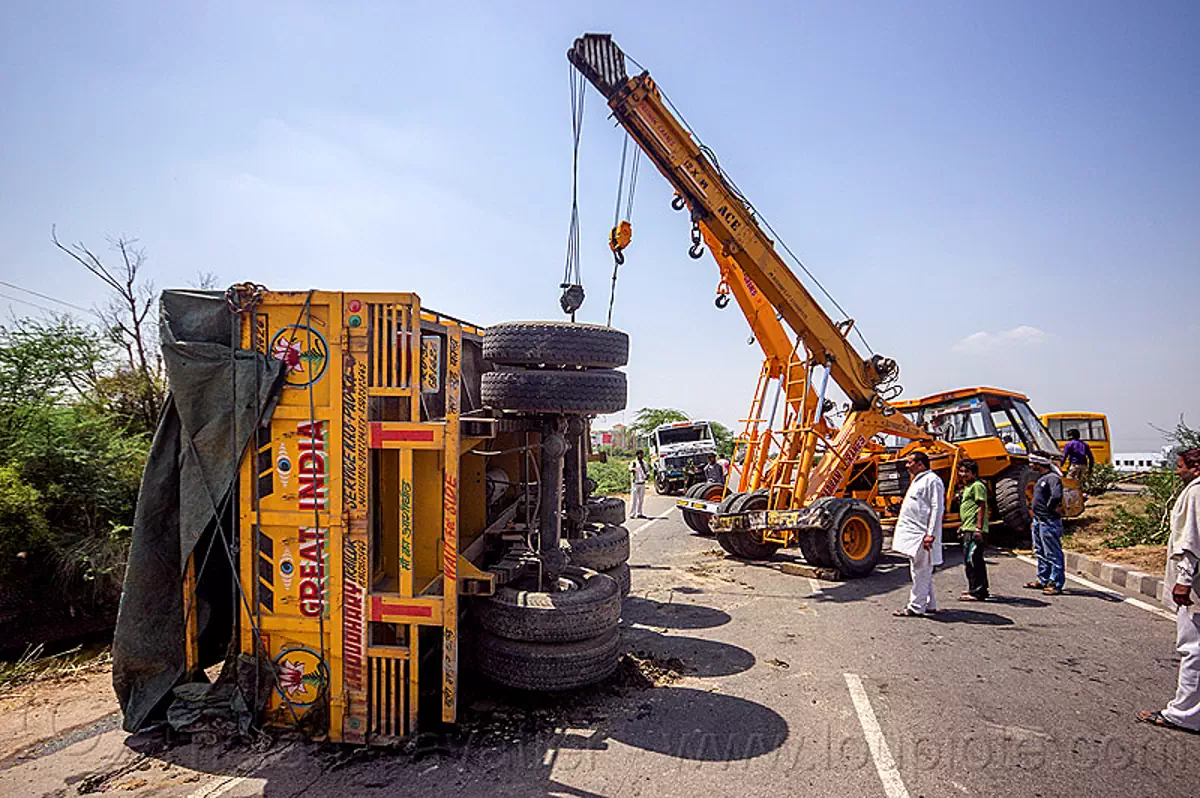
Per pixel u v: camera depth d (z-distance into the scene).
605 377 5.14
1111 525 12.51
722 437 42.94
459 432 4.52
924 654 6.39
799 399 11.23
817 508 9.77
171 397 4.69
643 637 6.95
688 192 9.48
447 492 4.48
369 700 4.54
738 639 6.88
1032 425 14.01
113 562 8.67
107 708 5.32
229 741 4.50
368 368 4.50
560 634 4.89
